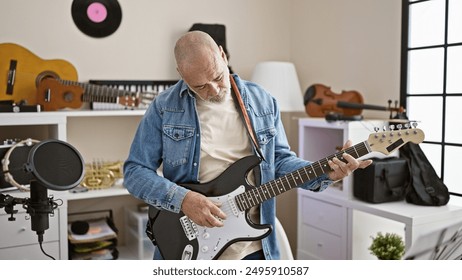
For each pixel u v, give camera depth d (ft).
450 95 8.79
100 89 9.67
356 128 8.95
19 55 9.55
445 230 3.35
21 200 5.46
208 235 6.09
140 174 6.09
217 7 11.48
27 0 9.73
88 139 10.48
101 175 9.77
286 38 12.42
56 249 8.89
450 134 8.84
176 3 11.02
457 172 8.78
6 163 6.45
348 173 5.67
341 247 9.27
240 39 11.80
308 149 10.21
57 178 5.08
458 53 8.63
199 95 5.92
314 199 9.91
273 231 6.30
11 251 8.50
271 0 12.12
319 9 11.43
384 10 9.79
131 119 10.84
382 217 8.83
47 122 8.78
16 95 9.53
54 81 9.46
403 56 9.42
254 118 6.24
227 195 6.04
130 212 10.52
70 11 10.08
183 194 5.80
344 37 10.76
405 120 8.55
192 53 5.60
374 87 10.09
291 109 10.77
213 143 6.16
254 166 6.05
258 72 10.91
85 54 10.25
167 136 6.15
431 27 9.07
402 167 8.73
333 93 10.18
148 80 10.72
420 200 8.45
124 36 10.55
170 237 6.21
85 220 10.39
